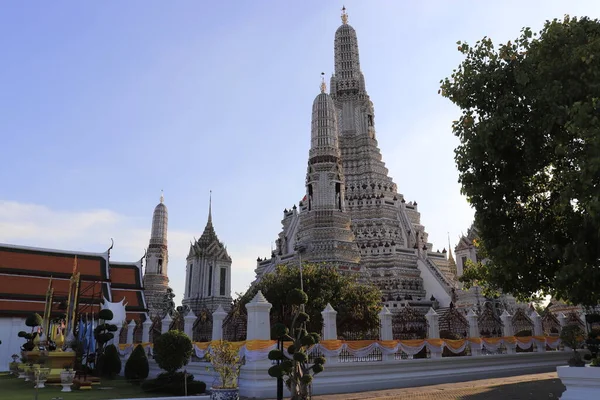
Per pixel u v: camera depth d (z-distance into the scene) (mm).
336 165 61312
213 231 85562
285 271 40438
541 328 41656
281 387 17047
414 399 20938
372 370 26344
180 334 24312
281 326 16781
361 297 36844
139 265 58062
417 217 95938
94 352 34594
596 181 15070
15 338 43875
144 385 24344
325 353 25344
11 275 47594
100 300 45844
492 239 19781
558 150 16625
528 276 19516
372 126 95438
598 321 35312
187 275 83500
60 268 51031
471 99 19547
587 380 16203
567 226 18750
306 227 59469
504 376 32312
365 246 80625
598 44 15672
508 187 19125
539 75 17641
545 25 18484
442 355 31750
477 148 18672
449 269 88125
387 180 92688
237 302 39250
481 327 37719
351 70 97250
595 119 14766
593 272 16469
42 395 23438
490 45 19766
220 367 18672
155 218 106125
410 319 35188
